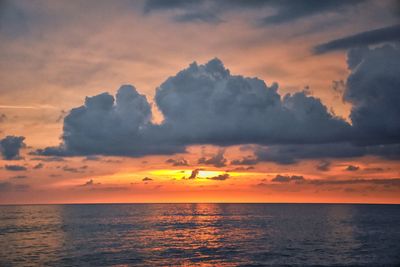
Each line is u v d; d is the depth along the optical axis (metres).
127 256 54.56
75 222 116.75
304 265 48.22
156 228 97.12
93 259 52.34
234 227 99.75
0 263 49.91
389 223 108.69
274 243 67.50
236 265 48.44
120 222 117.50
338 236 77.06
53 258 53.06
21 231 89.00
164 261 51.00
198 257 53.84
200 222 118.50
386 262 49.75
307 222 114.75
